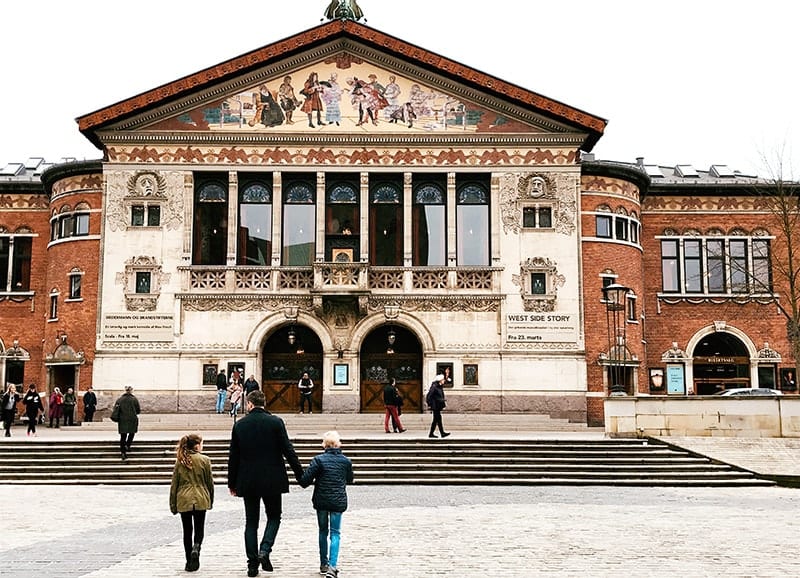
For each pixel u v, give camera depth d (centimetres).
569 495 2123
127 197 3912
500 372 3859
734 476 2436
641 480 2398
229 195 3919
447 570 1167
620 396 2861
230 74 3925
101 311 3859
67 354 3934
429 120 3978
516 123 3984
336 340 3869
